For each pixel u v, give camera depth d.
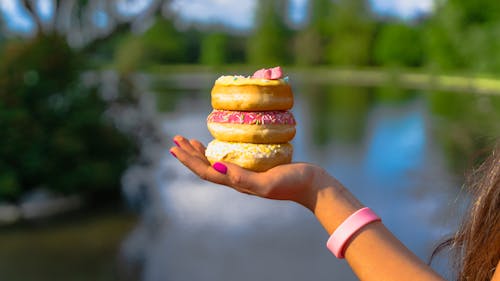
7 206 2.84
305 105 8.96
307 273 2.01
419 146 4.79
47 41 3.06
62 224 2.71
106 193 3.23
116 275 2.02
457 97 10.01
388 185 3.40
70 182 2.99
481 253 0.40
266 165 0.50
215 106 0.54
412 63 22.08
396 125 6.29
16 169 2.88
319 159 4.33
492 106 7.05
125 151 3.34
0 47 3.15
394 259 0.36
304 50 25.30
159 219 2.78
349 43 24.00
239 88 0.52
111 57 19.83
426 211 2.73
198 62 26.78
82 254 2.28
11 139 2.85
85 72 3.23
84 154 3.07
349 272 2.02
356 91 12.52
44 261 2.19
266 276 1.99
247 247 2.32
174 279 1.98
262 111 0.52
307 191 0.40
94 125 3.14
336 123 6.57
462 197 0.48
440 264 1.52
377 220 0.38
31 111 2.99
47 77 3.01
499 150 0.41
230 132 0.51
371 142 5.10
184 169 3.87
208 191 3.33
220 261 2.16
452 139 4.96
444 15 13.34
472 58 13.12
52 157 2.96
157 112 7.34
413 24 23.03
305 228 2.58
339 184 0.40
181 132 5.60
